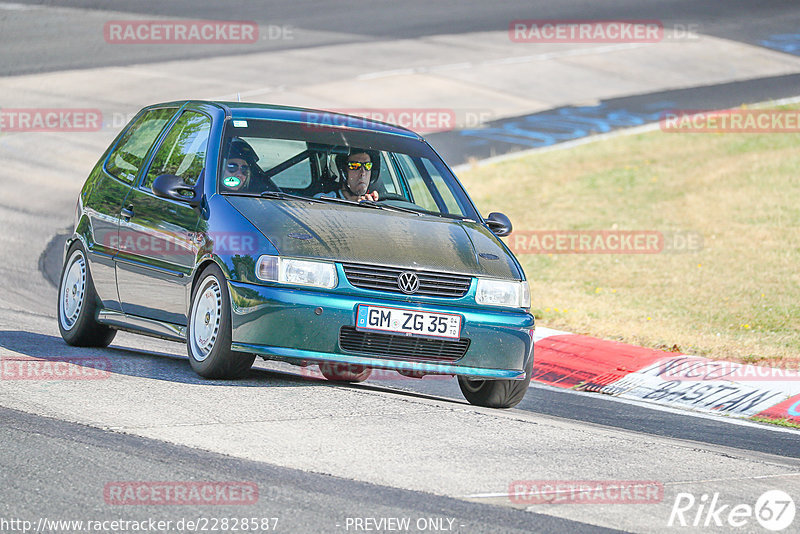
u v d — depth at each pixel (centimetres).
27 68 10462
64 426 2086
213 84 10150
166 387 2500
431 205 2934
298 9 13950
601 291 4872
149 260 2864
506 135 8875
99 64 10762
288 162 2830
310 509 1677
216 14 13325
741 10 14350
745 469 2166
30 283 4709
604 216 6512
